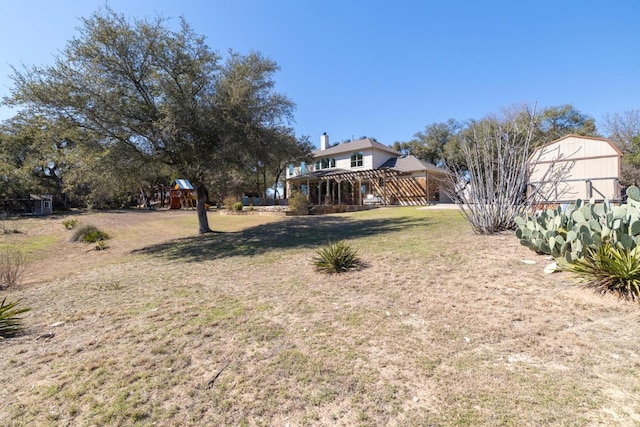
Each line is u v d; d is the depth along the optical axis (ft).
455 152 85.71
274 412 6.79
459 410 6.39
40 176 100.58
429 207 58.23
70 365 9.32
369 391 7.29
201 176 40.65
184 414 6.84
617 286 10.85
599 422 5.70
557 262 14.07
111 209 110.83
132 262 29.01
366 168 86.79
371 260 19.84
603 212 15.34
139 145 35.76
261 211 71.67
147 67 34.30
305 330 10.91
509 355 8.31
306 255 24.34
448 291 13.47
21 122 33.09
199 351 9.83
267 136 39.24
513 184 23.31
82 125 32.91
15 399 7.67
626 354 7.81
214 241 37.19
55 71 31.32
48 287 20.80
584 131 79.61
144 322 12.66
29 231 56.49
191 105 33.14
